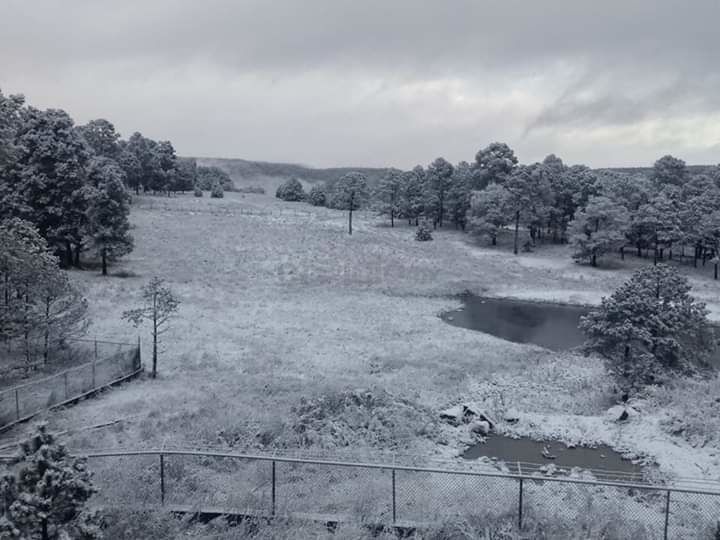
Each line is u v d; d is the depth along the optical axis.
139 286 48.72
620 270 71.31
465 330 42.72
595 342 26.36
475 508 13.10
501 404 25.00
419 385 27.28
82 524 8.88
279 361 30.61
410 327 42.22
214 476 14.98
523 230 95.75
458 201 94.88
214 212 91.56
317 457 17.12
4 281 24.50
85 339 30.31
